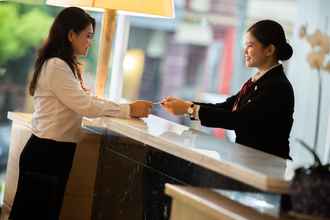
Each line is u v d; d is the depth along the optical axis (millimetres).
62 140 4535
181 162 3826
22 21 6605
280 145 4238
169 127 4418
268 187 2934
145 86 7777
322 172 2914
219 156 3387
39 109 4555
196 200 3182
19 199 4605
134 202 4371
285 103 4199
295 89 6613
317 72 6578
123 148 4594
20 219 4605
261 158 3490
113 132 4785
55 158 4539
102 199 4922
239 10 7688
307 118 6543
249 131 4203
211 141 3938
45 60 4512
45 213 4594
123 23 6762
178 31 7855
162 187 4008
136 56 7715
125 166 4539
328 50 6543
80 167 5102
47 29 6629
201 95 8039
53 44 4496
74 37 4492
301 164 3371
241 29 7688
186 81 8148
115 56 6793
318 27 6625
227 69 7852
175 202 3375
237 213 3006
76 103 4449
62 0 5480
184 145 3643
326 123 6430
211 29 7883
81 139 5055
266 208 3135
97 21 6762
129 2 5410
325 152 6379
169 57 7961
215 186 3461
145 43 7734
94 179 5129
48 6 6633
